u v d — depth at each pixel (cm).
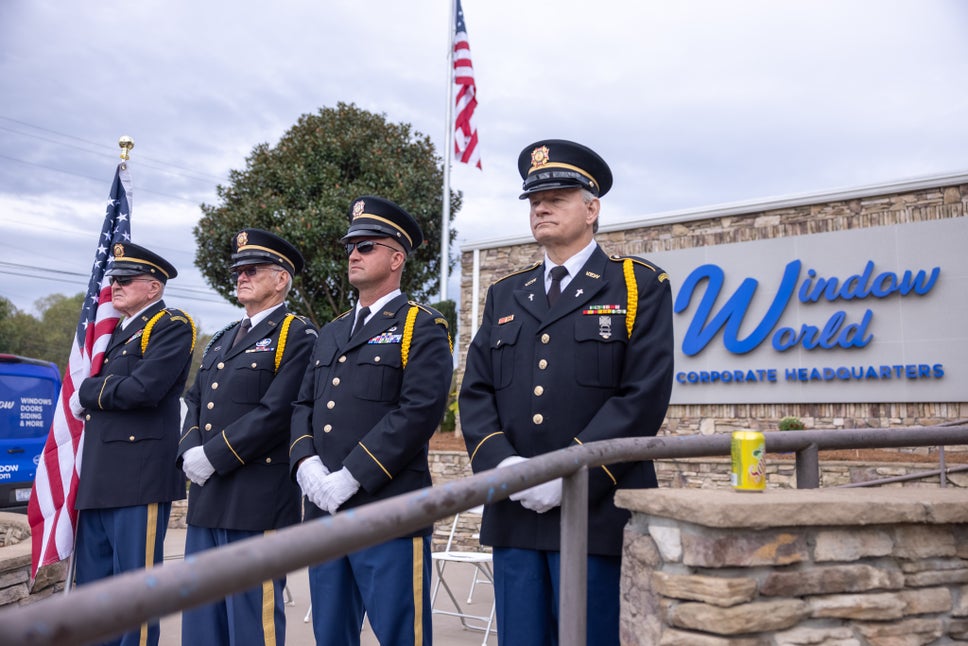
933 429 256
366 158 1731
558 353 244
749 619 179
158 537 412
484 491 147
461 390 263
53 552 407
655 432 237
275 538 104
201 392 396
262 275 396
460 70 1392
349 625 315
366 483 293
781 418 1002
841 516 190
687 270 1088
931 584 203
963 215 920
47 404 764
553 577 231
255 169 1750
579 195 260
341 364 329
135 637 376
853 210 989
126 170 478
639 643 200
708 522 179
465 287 1272
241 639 335
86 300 451
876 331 955
